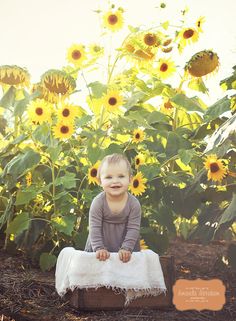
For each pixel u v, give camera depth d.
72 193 3.99
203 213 3.90
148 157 4.26
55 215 3.70
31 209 4.06
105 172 3.00
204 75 4.08
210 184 3.96
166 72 4.23
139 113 4.29
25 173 3.98
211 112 4.01
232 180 4.07
